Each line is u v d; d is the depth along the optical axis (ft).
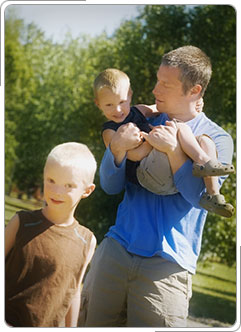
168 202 9.07
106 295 9.09
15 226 8.04
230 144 9.18
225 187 20.71
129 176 9.39
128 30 22.47
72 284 8.16
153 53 21.61
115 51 22.67
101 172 9.34
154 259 8.87
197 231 9.20
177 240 8.96
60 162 8.00
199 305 20.18
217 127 9.31
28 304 7.86
